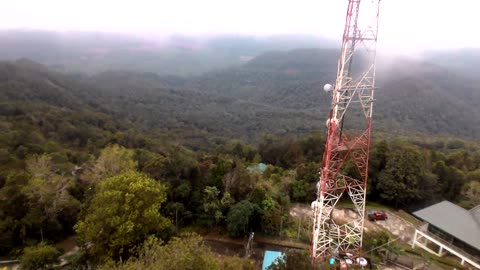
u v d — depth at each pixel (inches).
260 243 1145.4
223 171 1312.7
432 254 1090.1
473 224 1065.5
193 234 824.3
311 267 695.7
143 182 973.2
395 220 1373.0
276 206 1251.8
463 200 1503.4
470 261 979.9
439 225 1088.2
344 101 914.1
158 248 720.3
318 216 984.9
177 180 1259.2
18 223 1043.3
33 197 1091.3
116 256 909.2
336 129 942.4
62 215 1155.3
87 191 1198.3
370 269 989.2
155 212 932.0
